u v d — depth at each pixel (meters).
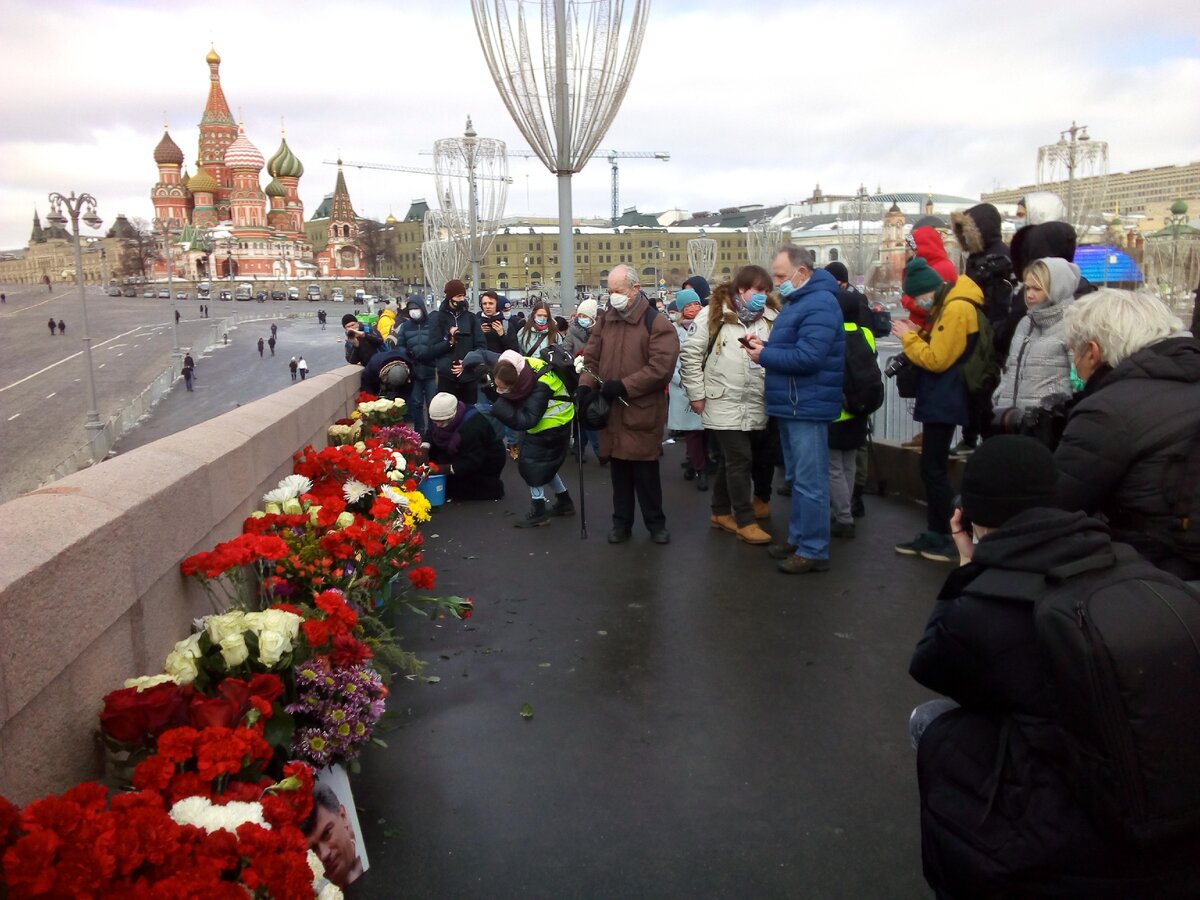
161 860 1.66
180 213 150.62
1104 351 2.83
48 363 58.53
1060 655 1.69
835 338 5.42
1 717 1.90
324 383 8.44
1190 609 1.69
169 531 3.03
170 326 80.06
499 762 3.52
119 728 2.19
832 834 3.03
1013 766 1.86
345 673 2.75
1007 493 1.94
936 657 2.00
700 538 6.70
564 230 10.38
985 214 6.33
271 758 2.41
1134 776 1.62
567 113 9.54
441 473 7.86
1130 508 2.60
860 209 56.03
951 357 5.47
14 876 1.50
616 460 6.50
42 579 2.10
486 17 9.17
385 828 3.07
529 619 5.06
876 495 7.99
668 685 4.18
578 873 2.84
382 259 151.25
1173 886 1.71
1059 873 1.76
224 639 2.56
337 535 3.50
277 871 1.77
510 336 12.06
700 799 3.25
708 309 6.34
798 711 3.91
